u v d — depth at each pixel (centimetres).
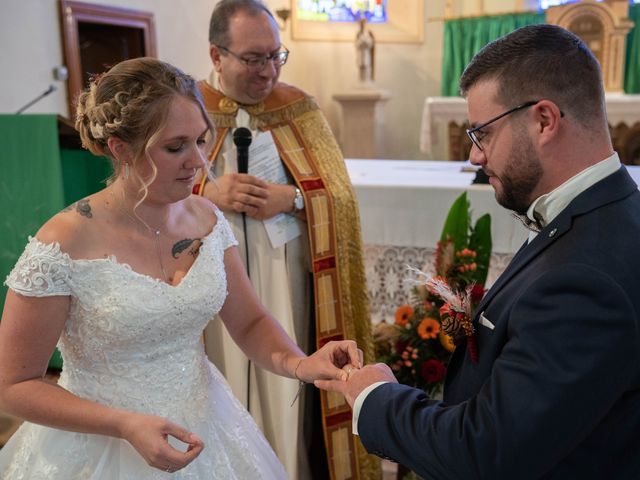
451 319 127
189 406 154
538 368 99
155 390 149
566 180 111
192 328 152
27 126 299
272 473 175
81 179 325
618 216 107
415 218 314
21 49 447
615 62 668
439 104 702
